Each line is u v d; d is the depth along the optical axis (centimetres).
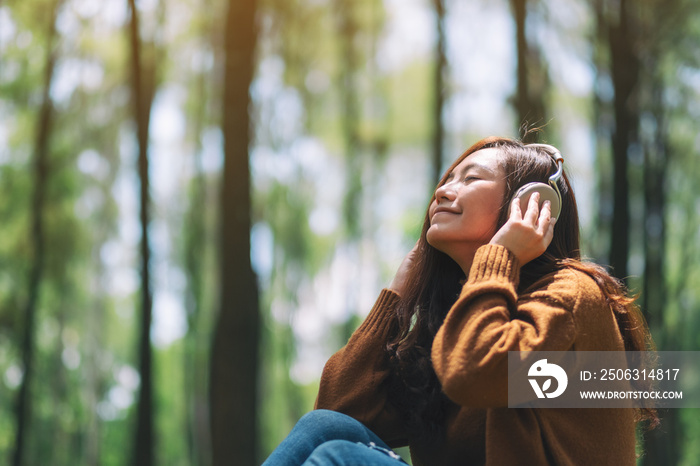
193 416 1747
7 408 1658
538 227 153
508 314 141
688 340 1280
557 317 139
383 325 179
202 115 1623
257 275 925
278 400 1794
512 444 140
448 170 176
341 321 1772
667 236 1169
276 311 1758
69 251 1634
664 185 1070
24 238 1567
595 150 1134
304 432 144
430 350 167
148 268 1039
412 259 187
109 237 1758
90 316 1844
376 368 175
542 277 156
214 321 909
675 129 1127
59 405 1789
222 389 885
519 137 211
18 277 1584
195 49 1487
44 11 1402
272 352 1756
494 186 163
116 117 1537
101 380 1922
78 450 1839
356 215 1747
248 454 877
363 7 1509
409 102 1725
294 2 1438
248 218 924
